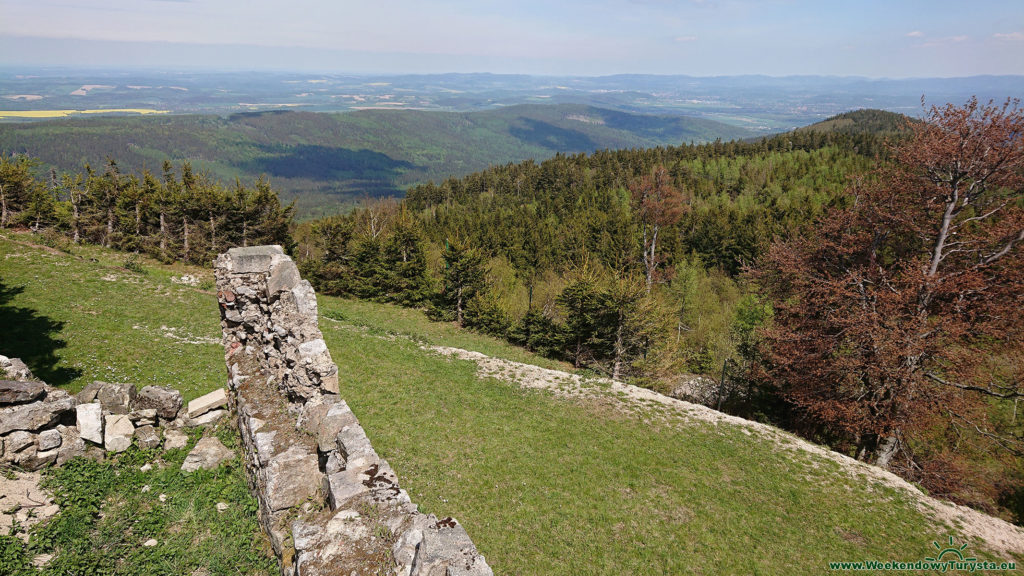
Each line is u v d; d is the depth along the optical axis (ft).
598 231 282.97
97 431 40.27
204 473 41.22
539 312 159.63
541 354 153.38
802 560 54.80
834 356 93.56
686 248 277.64
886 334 81.92
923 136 92.22
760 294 120.57
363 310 186.60
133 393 48.08
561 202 387.55
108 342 81.97
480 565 23.31
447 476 63.16
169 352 82.74
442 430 74.69
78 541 30.96
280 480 32.22
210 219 195.72
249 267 47.78
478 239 272.51
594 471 67.72
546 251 264.52
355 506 29.17
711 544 55.72
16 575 27.45
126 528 33.94
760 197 360.69
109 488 37.17
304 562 26.02
